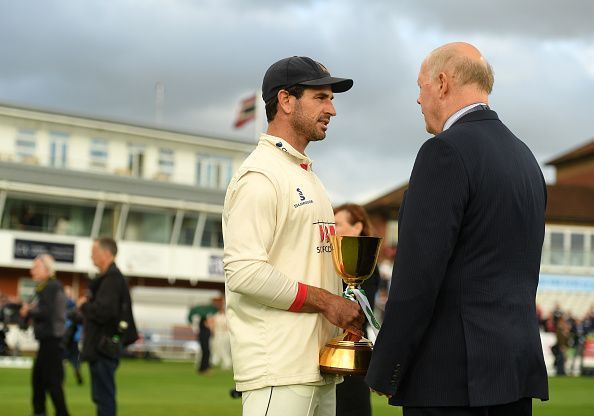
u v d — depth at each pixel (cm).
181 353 4103
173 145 6103
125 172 5931
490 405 401
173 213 5953
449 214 398
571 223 6462
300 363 446
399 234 412
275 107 472
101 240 982
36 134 5684
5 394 1625
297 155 467
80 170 5697
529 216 421
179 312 4369
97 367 964
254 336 451
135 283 5828
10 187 5397
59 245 5512
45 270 1134
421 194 404
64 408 1123
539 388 414
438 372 404
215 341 3122
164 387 1958
